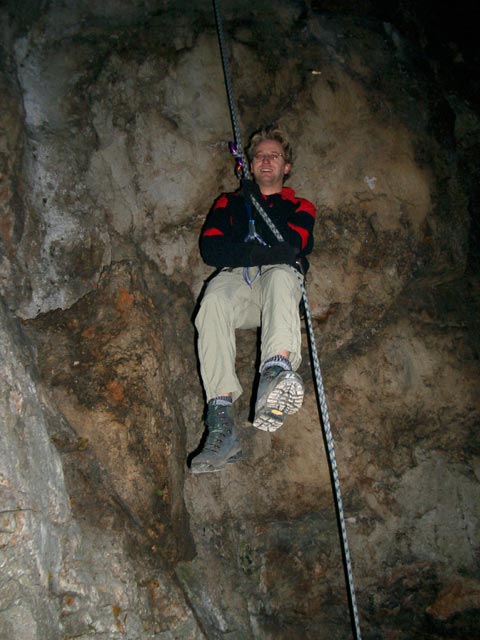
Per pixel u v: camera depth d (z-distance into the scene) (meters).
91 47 3.84
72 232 3.50
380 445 3.95
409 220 4.02
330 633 3.71
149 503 3.23
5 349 2.85
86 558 2.89
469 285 4.28
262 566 3.72
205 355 3.06
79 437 3.15
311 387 3.90
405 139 4.06
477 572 3.80
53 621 2.49
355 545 3.84
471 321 4.22
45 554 2.58
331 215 3.98
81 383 3.24
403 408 3.99
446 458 3.98
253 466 3.80
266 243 3.25
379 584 3.82
